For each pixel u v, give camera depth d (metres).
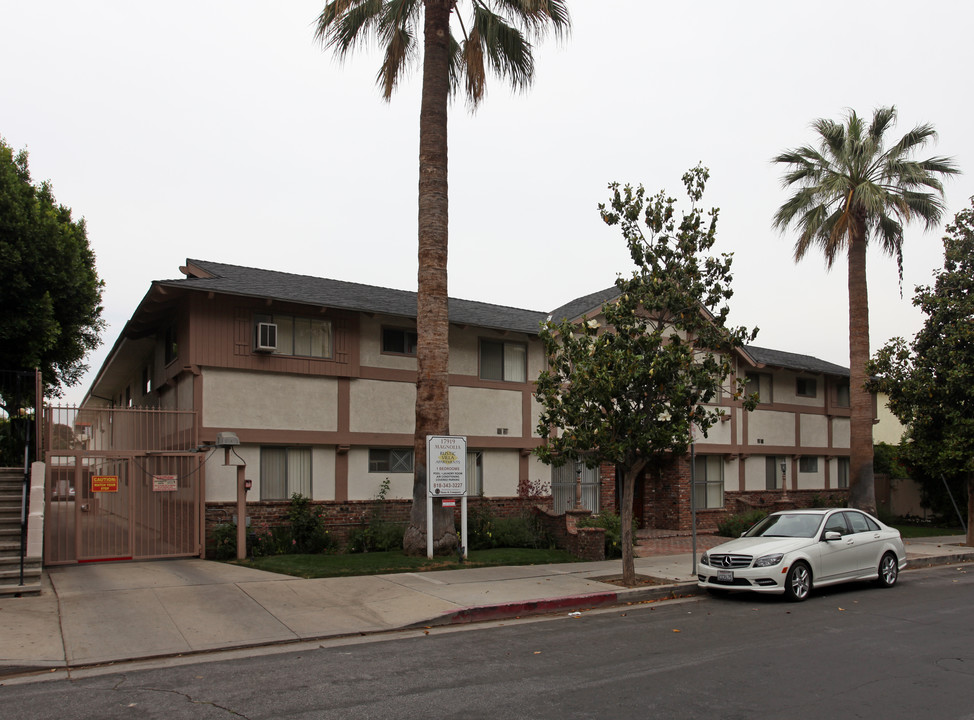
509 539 17.77
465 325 19.14
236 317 16.22
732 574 12.76
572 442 13.34
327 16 15.82
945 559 19.03
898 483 30.97
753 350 28.94
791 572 12.62
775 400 28.09
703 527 24.66
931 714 6.38
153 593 11.41
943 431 20.81
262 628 9.71
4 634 8.99
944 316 21.05
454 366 19.53
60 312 19.23
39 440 15.08
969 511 21.61
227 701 6.80
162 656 8.50
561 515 17.67
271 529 16.14
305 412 17.00
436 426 15.33
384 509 17.94
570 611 11.66
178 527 15.23
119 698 6.92
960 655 8.59
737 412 26.22
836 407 30.50
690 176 13.70
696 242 13.62
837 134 22.66
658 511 24.77
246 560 14.70
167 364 17.94
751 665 8.10
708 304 13.69
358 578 13.03
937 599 12.93
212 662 8.31
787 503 24.91
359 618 10.42
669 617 11.19
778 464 28.02
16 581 11.45
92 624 9.59
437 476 15.05
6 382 17.83
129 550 14.66
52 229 18.00
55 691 7.18
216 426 15.77
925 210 22.61
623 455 13.16
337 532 17.22
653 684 7.33
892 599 12.94
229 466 15.98
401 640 9.50
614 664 8.15
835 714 6.39
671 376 13.20
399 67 17.09
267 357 16.45
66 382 24.84
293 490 16.84
